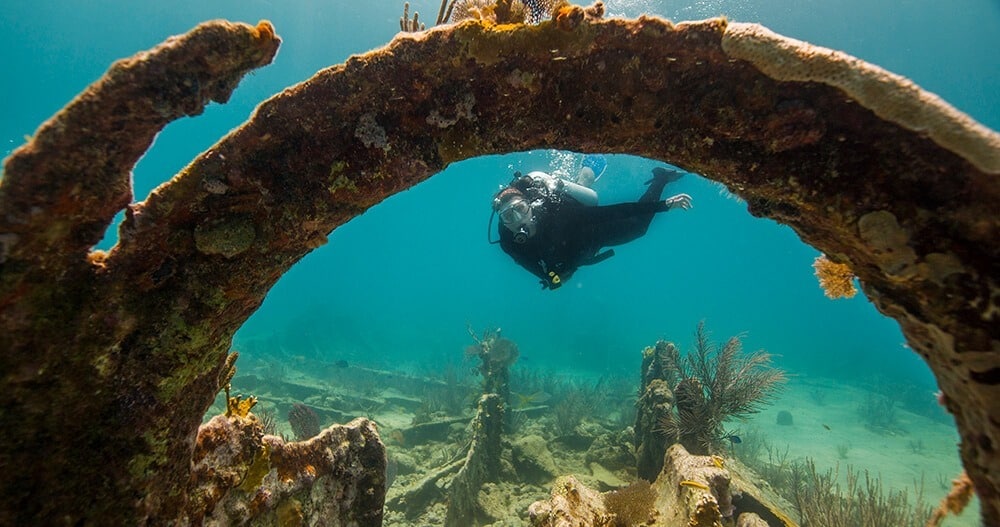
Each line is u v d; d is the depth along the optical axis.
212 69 1.16
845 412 14.84
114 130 1.13
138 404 1.38
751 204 1.59
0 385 1.19
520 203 5.20
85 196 1.16
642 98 1.39
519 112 1.44
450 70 1.38
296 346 21.36
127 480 1.39
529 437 7.00
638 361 21.92
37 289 1.19
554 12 1.37
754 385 5.47
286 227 1.46
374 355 22.62
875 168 1.25
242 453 1.96
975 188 1.14
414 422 9.71
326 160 1.43
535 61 1.36
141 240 1.34
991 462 1.32
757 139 1.36
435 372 16.83
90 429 1.33
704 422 5.40
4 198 1.07
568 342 28.75
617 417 11.77
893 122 1.17
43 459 1.28
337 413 10.20
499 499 5.86
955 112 1.12
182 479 1.60
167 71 1.12
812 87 1.25
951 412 1.49
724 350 5.76
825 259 2.09
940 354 1.36
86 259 1.27
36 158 1.08
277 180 1.43
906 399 16.27
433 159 1.48
